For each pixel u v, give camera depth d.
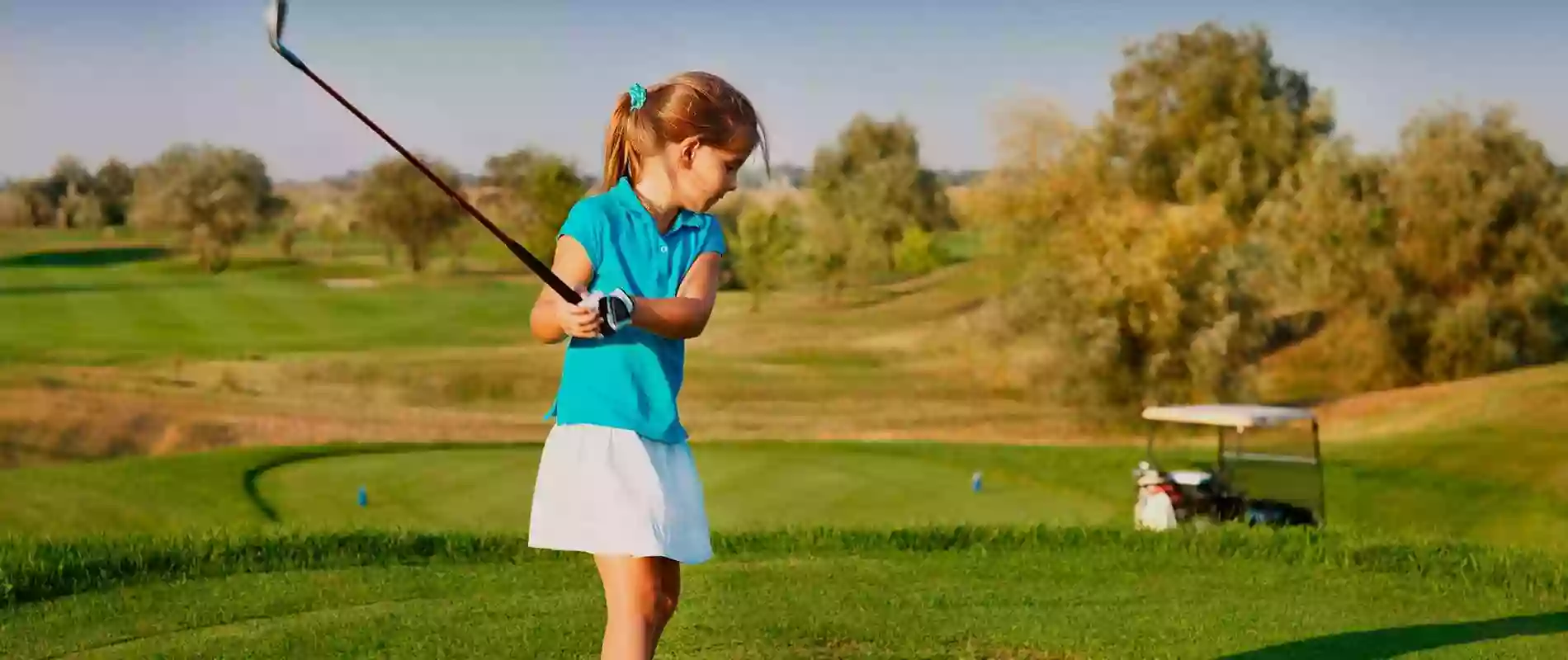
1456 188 24.53
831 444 18.77
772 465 17.31
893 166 27.72
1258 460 13.14
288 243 28.38
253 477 16.31
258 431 25.92
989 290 26.94
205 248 27.72
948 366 26.67
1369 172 25.09
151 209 28.31
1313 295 25.45
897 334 27.16
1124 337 26.12
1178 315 25.75
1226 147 26.00
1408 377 24.92
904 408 26.64
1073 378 26.30
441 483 16.22
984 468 17.05
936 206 27.61
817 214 27.88
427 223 28.33
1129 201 26.58
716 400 26.83
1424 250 24.88
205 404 25.64
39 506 14.98
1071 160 26.61
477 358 27.39
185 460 16.83
